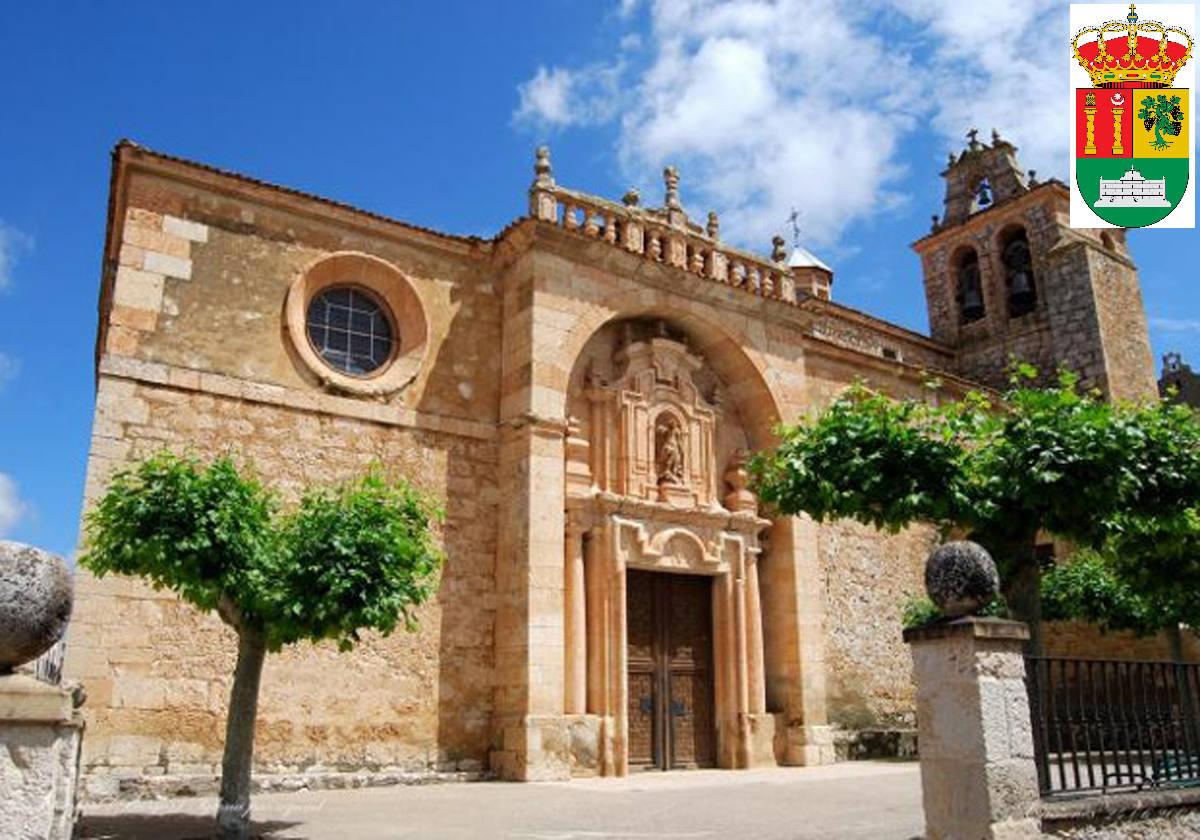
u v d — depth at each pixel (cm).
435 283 1608
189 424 1324
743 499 1817
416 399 1533
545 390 1567
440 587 1473
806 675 1770
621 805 1105
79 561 915
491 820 984
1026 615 1017
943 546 745
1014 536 1033
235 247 1425
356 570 870
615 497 1620
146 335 1323
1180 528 991
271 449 1381
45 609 516
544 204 1641
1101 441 939
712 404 1886
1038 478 940
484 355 1623
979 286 3083
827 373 2136
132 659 1206
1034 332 2880
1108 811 762
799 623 1791
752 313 1903
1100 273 2833
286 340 1437
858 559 2047
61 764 506
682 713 1681
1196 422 1083
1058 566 2086
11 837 479
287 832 903
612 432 1698
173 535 860
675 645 1706
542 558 1485
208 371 1356
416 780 1368
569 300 1638
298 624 870
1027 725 712
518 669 1444
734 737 1686
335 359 1512
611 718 1520
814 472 1070
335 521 896
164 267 1359
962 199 3170
